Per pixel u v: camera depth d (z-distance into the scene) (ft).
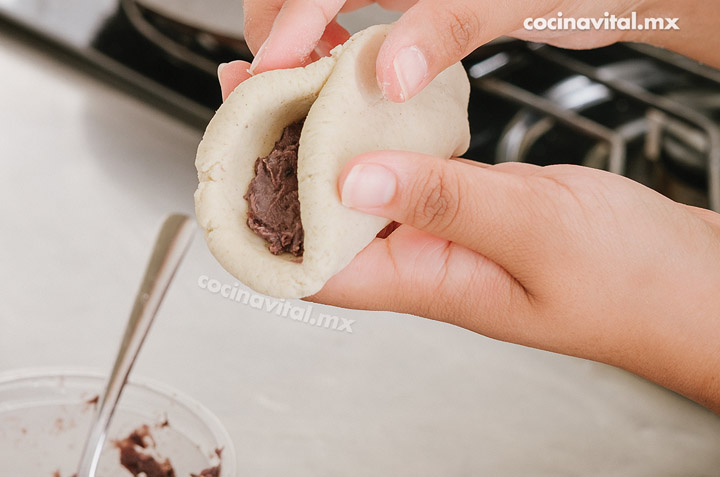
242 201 0.89
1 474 1.03
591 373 1.32
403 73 0.85
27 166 1.52
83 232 1.41
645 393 1.30
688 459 1.21
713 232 0.97
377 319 1.35
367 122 0.87
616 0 1.26
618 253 0.92
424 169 0.86
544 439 1.22
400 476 1.14
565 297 0.95
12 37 1.82
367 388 1.25
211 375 1.22
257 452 1.14
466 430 1.21
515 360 1.33
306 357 1.27
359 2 1.22
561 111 1.64
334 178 0.85
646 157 1.65
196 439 1.04
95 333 1.25
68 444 1.07
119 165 1.56
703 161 1.66
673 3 1.29
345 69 0.86
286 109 0.88
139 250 1.40
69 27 1.84
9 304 1.27
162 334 1.27
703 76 1.86
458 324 1.03
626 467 1.19
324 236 0.84
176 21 1.70
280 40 0.91
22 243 1.37
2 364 1.18
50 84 1.72
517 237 0.91
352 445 1.17
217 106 1.70
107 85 1.75
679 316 0.96
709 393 1.02
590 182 0.95
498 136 1.62
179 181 1.55
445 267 0.97
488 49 1.75
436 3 0.88
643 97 1.70
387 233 1.04
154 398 1.07
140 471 1.06
